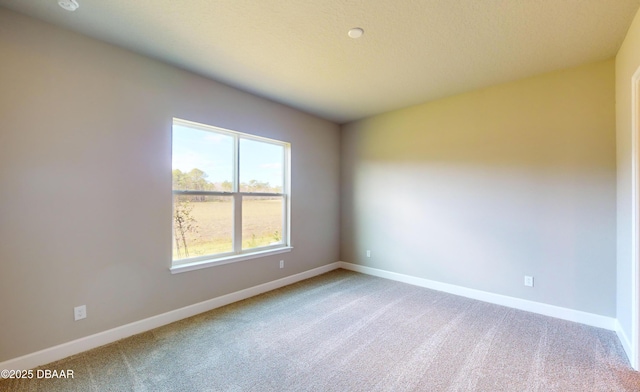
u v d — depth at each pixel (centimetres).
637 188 208
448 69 291
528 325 276
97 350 230
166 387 186
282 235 410
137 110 259
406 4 193
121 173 250
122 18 209
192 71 296
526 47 248
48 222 214
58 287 218
